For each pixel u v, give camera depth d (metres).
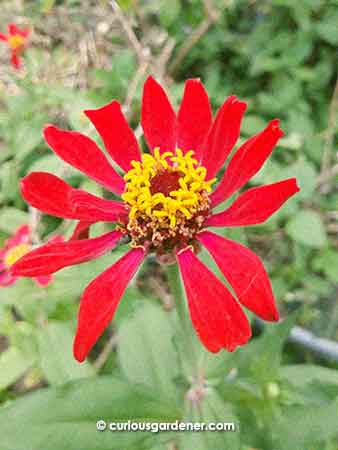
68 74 0.24
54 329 0.15
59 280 0.16
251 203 0.10
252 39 0.24
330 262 0.21
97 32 0.25
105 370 0.19
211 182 0.11
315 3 0.23
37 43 0.24
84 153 0.11
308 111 0.23
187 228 0.11
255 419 0.14
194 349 0.14
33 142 0.21
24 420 0.10
